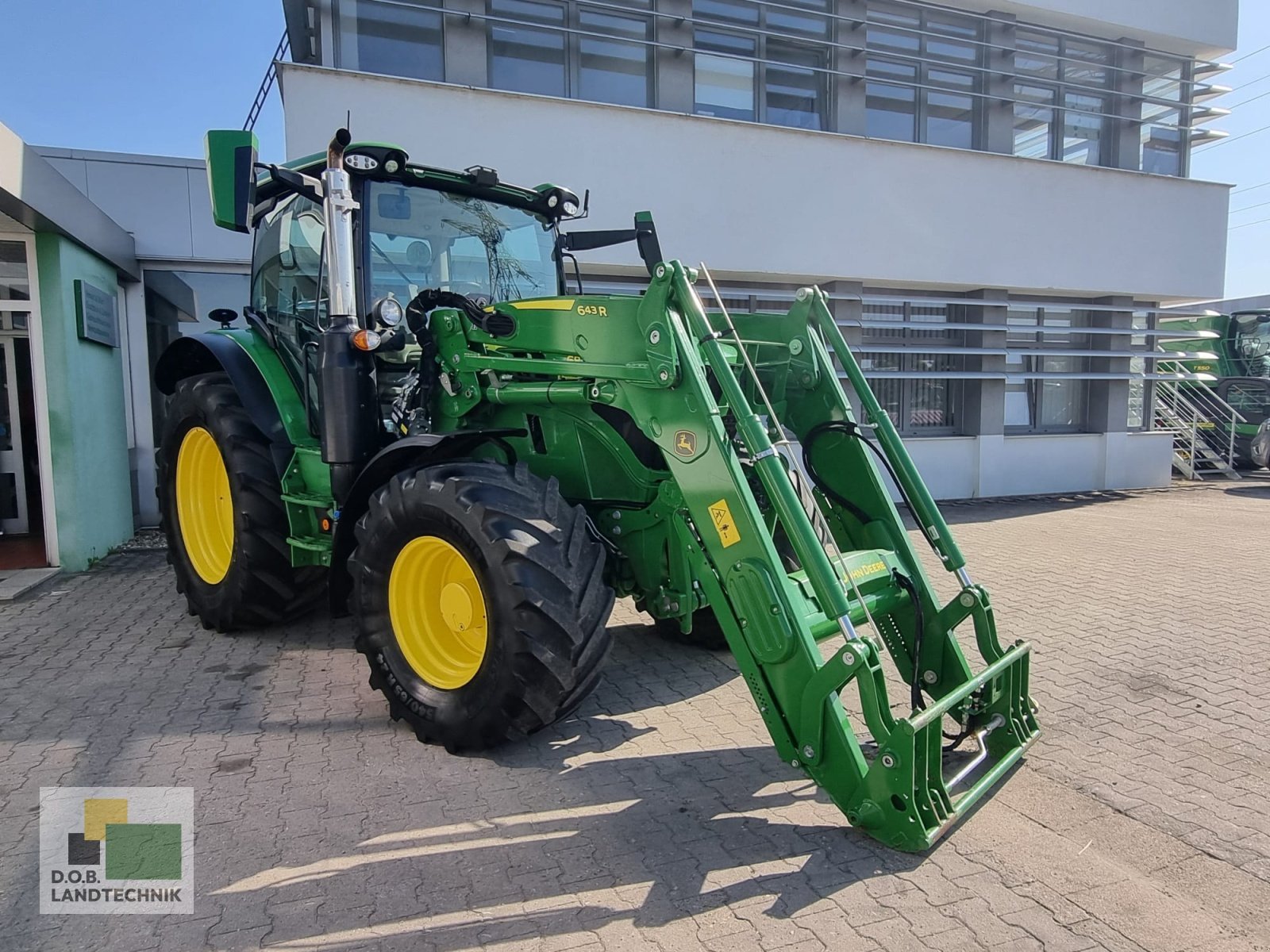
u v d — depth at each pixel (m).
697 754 3.48
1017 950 2.24
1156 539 8.52
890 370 10.88
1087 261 11.17
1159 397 15.17
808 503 3.51
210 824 2.88
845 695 4.21
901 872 2.61
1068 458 12.09
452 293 4.14
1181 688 4.27
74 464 6.81
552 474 3.91
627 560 3.90
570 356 3.52
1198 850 2.76
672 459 3.17
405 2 7.95
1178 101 12.36
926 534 3.64
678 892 2.49
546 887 2.52
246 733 3.66
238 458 4.72
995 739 3.36
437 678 3.56
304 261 4.54
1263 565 7.27
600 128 8.41
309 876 2.57
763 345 3.95
